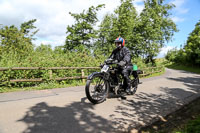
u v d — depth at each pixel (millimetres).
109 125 2924
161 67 20969
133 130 2783
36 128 2693
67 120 3072
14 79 5840
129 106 4148
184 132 2646
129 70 5086
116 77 4746
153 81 9680
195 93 6148
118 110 3789
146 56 24953
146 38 23016
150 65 18078
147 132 2742
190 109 4105
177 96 5492
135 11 23953
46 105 3980
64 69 7586
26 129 2646
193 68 38906
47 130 2633
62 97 4859
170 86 7734
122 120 3180
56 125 2834
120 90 4797
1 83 5676
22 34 14484
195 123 2922
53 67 6871
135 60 14750
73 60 8719
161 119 3355
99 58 10883
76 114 3412
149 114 3582
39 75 6844
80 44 20141
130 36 20375
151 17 24016
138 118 3318
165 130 2820
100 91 4367
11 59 7055
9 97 4688
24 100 4395
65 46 20438
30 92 5473
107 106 4074
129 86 4965
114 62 4566
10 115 3238
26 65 6598
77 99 4664
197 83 9398
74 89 6305
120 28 20062
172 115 3623
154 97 5258
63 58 8375
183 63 49469
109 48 21516
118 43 4906
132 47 22062
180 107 4227
